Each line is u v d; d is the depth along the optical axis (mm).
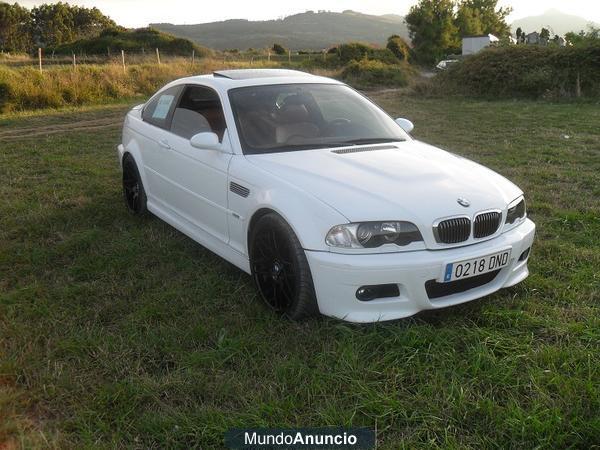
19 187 6812
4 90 15406
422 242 3186
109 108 16266
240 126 4086
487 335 3203
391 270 3104
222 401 2729
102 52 41062
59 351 3123
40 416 2625
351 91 4910
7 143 9961
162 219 5086
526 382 2801
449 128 12180
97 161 8297
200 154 4250
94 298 3812
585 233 5070
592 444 2367
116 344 3168
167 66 22016
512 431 2432
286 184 3463
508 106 17531
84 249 4730
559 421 2445
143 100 18406
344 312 3193
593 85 19891
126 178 5668
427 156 3992
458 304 3443
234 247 3963
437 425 2504
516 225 3662
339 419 2553
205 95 4590
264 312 3580
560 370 2895
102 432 2514
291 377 2881
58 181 6961
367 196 3268
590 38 21594
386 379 2838
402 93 22750
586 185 6918
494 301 3656
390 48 53375
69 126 12492
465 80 21891
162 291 3898
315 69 33125
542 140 10367
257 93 4391
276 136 4086
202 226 4395
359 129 4379
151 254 4555
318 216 3207
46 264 4430
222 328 3326
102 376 2912
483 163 8242
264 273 3596
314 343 3174
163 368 3031
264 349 3102
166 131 4895
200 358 3016
